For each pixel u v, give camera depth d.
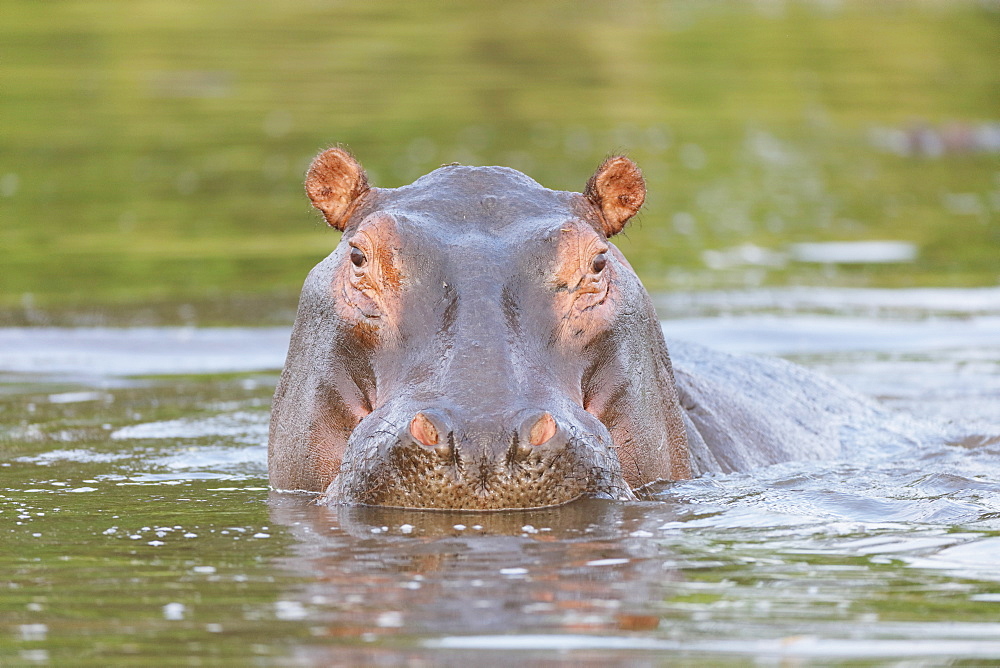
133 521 15.89
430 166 60.09
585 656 10.55
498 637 11.01
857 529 15.10
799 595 12.30
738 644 10.86
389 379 16.31
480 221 17.22
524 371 15.83
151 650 10.78
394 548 13.99
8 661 10.58
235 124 74.25
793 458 21.78
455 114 78.19
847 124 80.75
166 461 20.78
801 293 40.38
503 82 91.94
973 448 22.84
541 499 15.30
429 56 103.19
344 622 11.45
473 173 18.03
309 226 51.00
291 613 11.74
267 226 50.81
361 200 18.52
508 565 13.29
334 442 17.44
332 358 17.42
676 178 63.00
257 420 24.92
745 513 15.99
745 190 60.59
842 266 45.09
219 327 35.19
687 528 15.05
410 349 16.31
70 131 71.75
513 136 71.06
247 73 92.69
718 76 98.12
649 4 140.12
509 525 14.77
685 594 12.28
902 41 117.50
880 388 28.47
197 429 23.92
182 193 57.19
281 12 126.00
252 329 34.94
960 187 62.56
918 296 40.31
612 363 17.20
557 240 16.69
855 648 10.79
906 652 10.71
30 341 33.47
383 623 11.41
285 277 42.06
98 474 19.55
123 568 13.44
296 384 18.30
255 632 11.20
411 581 12.74
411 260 16.55
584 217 18.22
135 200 55.59
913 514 16.03
